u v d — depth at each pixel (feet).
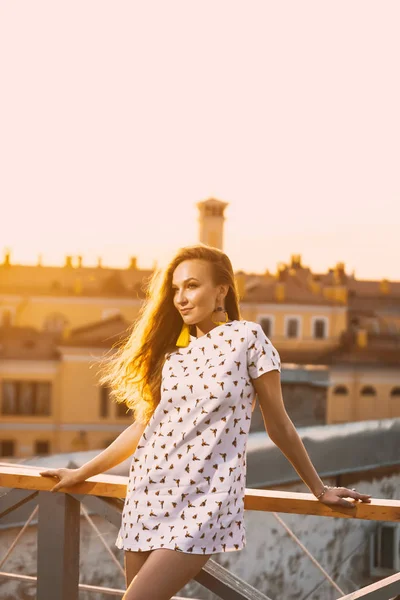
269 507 7.69
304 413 35.12
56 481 8.30
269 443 18.62
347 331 213.66
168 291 7.59
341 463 20.93
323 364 199.31
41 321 202.18
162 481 7.00
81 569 15.61
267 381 7.09
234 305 7.63
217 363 7.09
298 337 212.23
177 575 6.76
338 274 242.37
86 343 175.73
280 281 220.64
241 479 7.05
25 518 8.65
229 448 6.97
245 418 7.10
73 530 8.54
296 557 19.40
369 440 21.91
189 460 6.94
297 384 34.91
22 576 9.46
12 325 199.72
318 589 19.77
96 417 176.24
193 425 6.98
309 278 226.17
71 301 202.59
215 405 6.95
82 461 15.28
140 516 7.03
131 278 214.69
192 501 6.88
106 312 203.92
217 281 7.42
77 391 175.94
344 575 20.33
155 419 7.23
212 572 7.66
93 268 214.90
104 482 8.14
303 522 19.72
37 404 176.55
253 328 7.18
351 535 20.65
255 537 18.70
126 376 7.71
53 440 175.32
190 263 7.40
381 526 21.11
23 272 208.33
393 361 200.54
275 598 18.99
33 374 176.24
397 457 22.97
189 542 6.73
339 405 199.21
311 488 7.35
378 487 22.34
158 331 7.59
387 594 7.33
